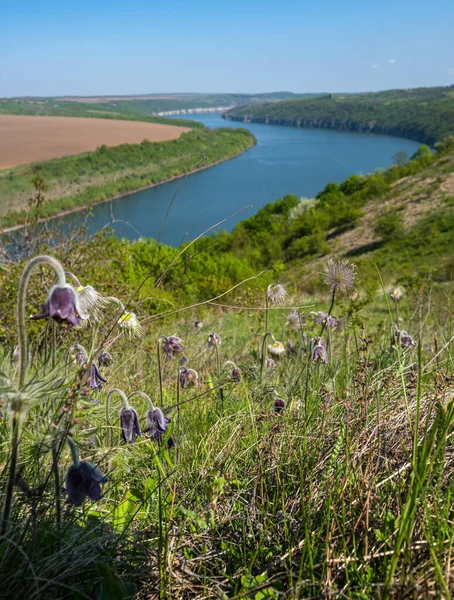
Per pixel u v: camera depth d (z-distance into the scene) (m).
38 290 6.11
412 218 49.91
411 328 4.72
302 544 1.73
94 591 1.65
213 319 8.08
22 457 1.94
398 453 2.11
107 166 131.00
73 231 6.89
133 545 1.81
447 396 2.34
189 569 1.77
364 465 2.03
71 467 1.58
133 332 2.55
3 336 5.38
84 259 6.80
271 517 1.91
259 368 3.74
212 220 78.44
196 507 2.08
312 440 2.25
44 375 1.59
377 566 1.60
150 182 127.06
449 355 2.99
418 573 1.47
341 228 56.06
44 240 6.70
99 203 97.56
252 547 1.85
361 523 1.76
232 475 2.31
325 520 1.73
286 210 80.81
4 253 6.45
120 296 6.62
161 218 81.25
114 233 7.36
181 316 8.01
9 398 1.49
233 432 2.54
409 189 60.75
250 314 7.21
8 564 1.59
